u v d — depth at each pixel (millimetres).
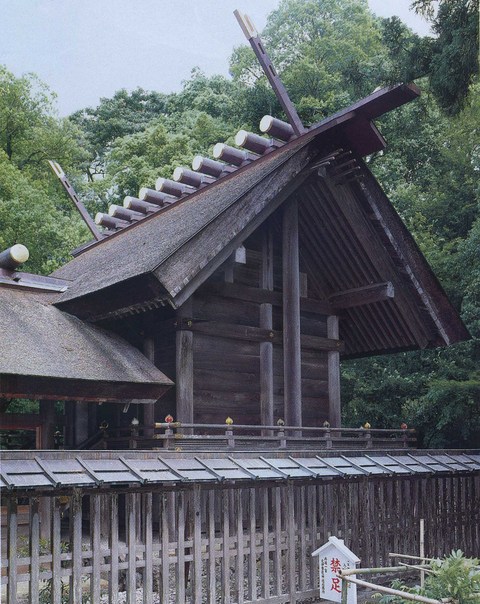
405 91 12922
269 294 13852
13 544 7668
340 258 14898
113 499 8523
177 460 9273
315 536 10977
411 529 12609
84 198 27078
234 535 10203
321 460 11109
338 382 15258
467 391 18016
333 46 26812
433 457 13141
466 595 7195
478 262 19359
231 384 13227
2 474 7398
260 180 12273
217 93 30828
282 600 10273
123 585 10172
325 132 13188
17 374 10086
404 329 15711
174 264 11039
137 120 31062
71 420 13875
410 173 26016
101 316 12484
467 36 12641
